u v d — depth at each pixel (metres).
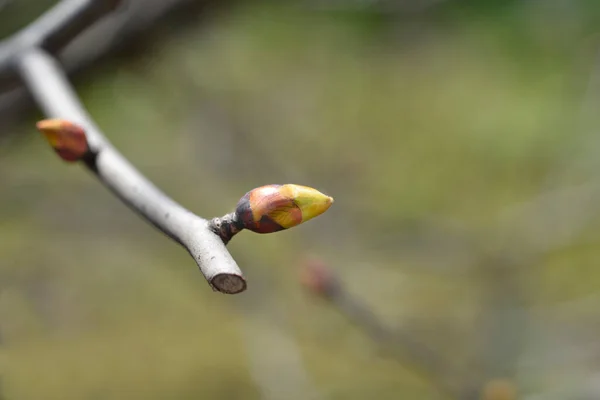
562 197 0.61
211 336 0.58
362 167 0.71
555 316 0.55
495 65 0.82
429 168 0.72
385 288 0.59
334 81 0.78
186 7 0.43
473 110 0.77
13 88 0.28
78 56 0.41
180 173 0.65
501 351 0.52
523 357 0.52
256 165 0.65
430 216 0.65
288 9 0.71
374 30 0.80
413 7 0.71
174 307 0.60
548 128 0.74
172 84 0.60
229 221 0.21
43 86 0.27
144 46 0.43
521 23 0.82
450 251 0.60
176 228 0.22
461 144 0.75
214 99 0.65
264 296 0.58
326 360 0.56
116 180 0.23
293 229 0.62
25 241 0.62
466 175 0.71
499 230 0.61
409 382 0.54
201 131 0.63
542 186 0.67
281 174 0.65
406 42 0.82
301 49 0.79
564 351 0.52
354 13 0.76
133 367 0.56
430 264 0.60
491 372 0.50
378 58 0.82
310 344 0.57
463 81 0.82
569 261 0.62
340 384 0.54
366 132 0.74
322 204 0.21
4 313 0.56
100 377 0.55
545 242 0.60
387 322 0.54
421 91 0.80
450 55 0.84
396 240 0.61
